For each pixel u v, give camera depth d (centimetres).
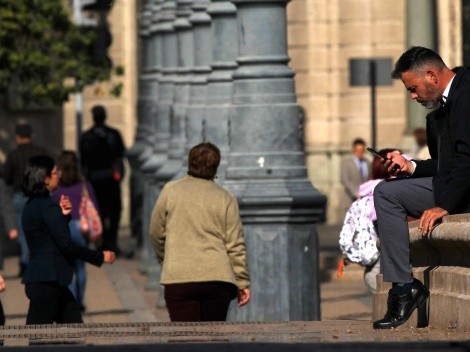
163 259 2969
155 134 5594
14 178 5294
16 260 6606
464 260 2281
